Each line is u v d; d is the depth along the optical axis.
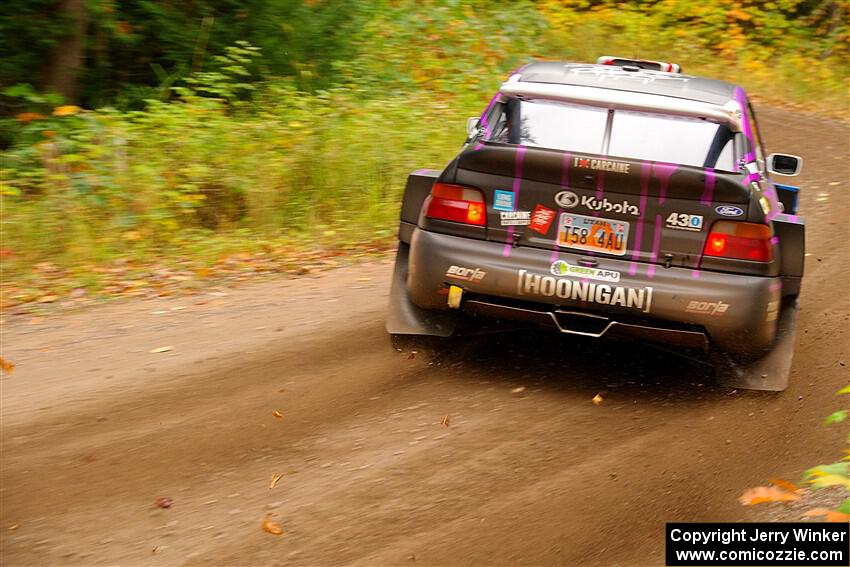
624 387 5.16
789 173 5.82
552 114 5.21
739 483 4.06
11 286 6.75
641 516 3.75
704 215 4.70
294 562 3.34
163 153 8.89
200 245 7.86
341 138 9.43
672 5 22.08
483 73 14.13
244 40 11.52
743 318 4.68
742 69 20.30
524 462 4.20
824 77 20.22
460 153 5.03
